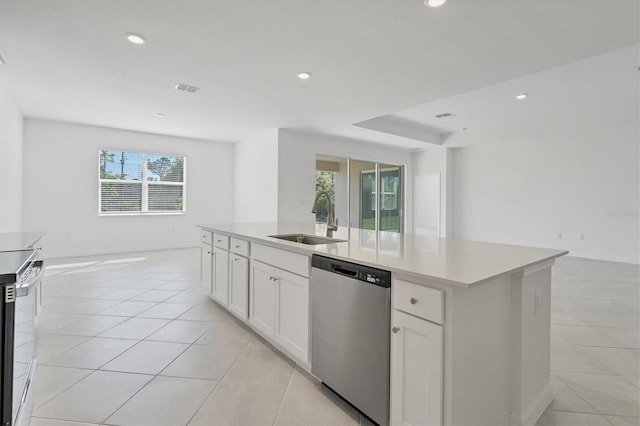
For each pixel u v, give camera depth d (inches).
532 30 101.0
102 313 124.9
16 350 53.2
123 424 63.2
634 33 102.1
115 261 225.8
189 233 294.4
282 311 88.4
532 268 63.2
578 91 177.9
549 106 205.3
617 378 81.4
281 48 115.2
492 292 58.0
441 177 334.0
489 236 315.9
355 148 296.0
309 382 78.9
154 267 207.2
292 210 251.6
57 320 117.2
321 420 65.1
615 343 101.2
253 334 106.7
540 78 159.9
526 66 127.9
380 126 253.3
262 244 97.5
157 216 278.5
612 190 248.7
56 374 81.0
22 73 141.3
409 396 55.3
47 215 232.4
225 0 88.2
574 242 266.5
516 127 258.8
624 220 243.4
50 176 232.8
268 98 171.0
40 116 217.2
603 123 241.3
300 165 256.1
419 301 53.7
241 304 108.9
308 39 108.7
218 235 126.0
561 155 273.7
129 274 188.1
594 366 87.3
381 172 325.7
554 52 115.8
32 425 62.1
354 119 214.8
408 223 351.3
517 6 88.7
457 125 261.9
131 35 107.2
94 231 251.0
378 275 60.2
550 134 276.5
